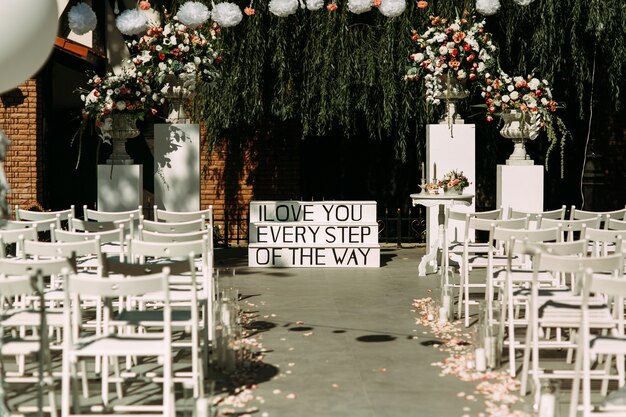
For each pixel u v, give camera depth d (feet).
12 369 24.88
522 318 30.66
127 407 20.10
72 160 52.65
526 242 22.27
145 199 52.44
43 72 47.65
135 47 41.27
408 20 45.24
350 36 45.93
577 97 46.39
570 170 53.11
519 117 40.65
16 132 46.19
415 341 27.86
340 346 27.22
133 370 24.71
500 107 41.88
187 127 41.60
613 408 17.98
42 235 46.37
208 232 29.78
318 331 29.27
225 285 37.70
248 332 29.12
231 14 34.12
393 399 21.81
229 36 46.24
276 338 28.30
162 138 41.70
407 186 53.06
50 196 51.60
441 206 40.04
